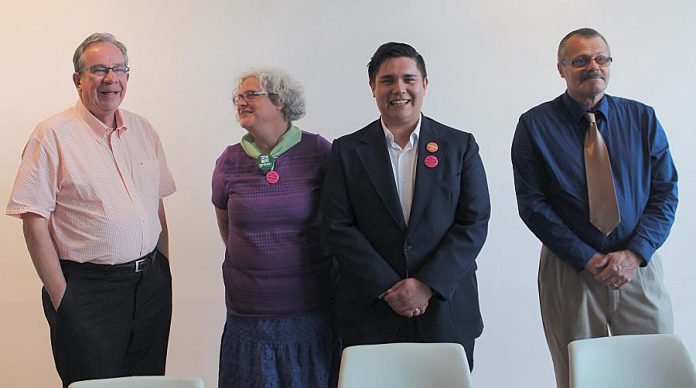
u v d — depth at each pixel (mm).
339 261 2303
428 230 2244
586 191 2367
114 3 3084
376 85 2352
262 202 2383
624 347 1847
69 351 2383
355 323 2322
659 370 1819
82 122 2406
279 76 2432
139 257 2451
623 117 2416
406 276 2262
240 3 3094
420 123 2363
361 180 2314
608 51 2396
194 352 3170
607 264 2307
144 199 2518
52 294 2354
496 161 3094
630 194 2359
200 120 3111
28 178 2297
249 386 2406
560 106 2467
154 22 3096
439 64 3084
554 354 2553
